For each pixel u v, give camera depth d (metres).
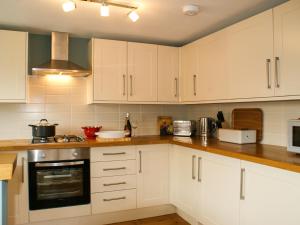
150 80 3.32
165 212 3.16
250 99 2.37
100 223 2.86
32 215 2.55
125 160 2.89
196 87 3.15
